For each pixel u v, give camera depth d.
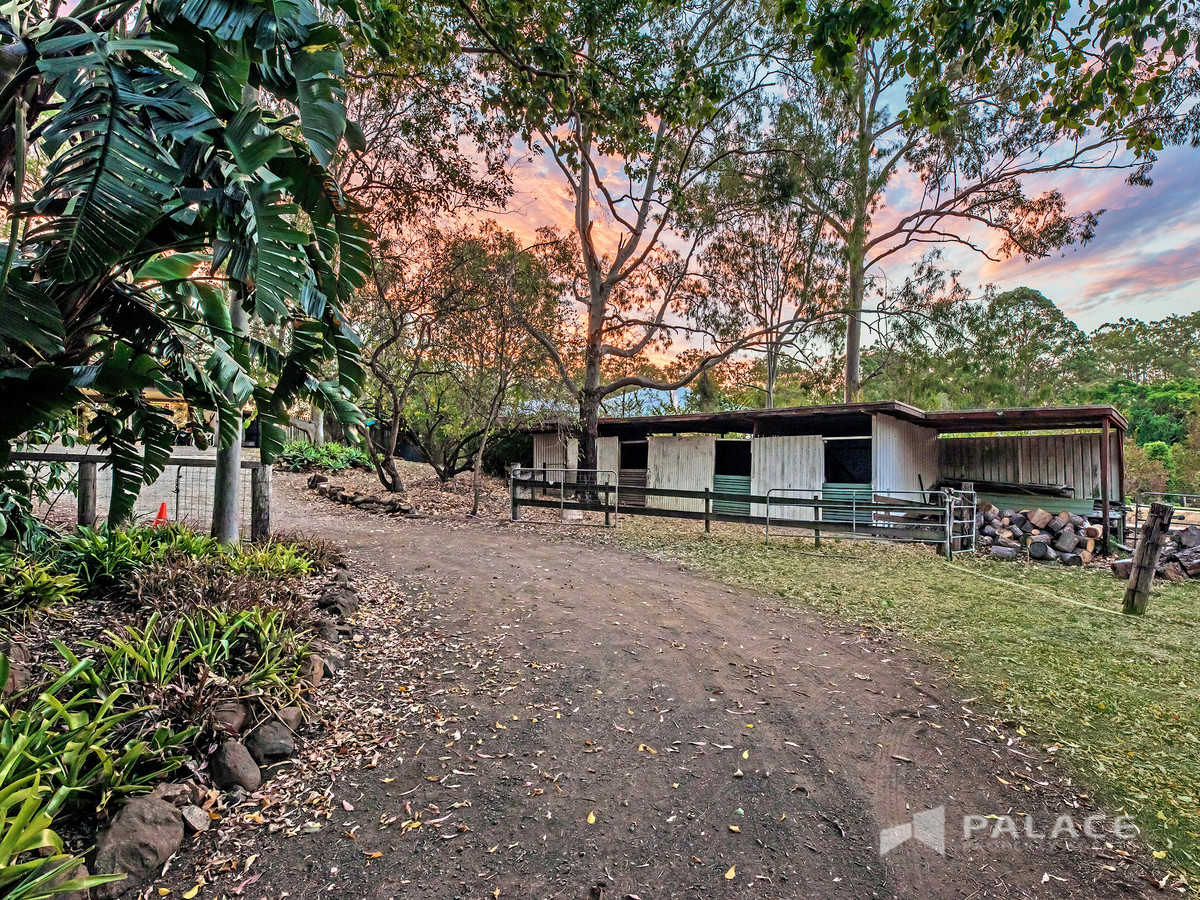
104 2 2.71
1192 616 5.29
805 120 14.13
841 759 2.81
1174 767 2.73
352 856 2.14
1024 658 4.17
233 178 2.66
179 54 2.67
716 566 7.23
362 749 2.87
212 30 2.38
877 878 2.05
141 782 2.26
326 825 2.31
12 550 3.75
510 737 3.02
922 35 3.94
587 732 3.07
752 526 11.16
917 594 5.95
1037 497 11.04
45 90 2.73
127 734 2.46
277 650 3.24
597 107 6.26
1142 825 2.32
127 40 2.24
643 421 13.56
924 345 16.94
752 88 13.80
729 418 12.05
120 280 3.62
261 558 4.90
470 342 12.67
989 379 16.30
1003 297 15.70
